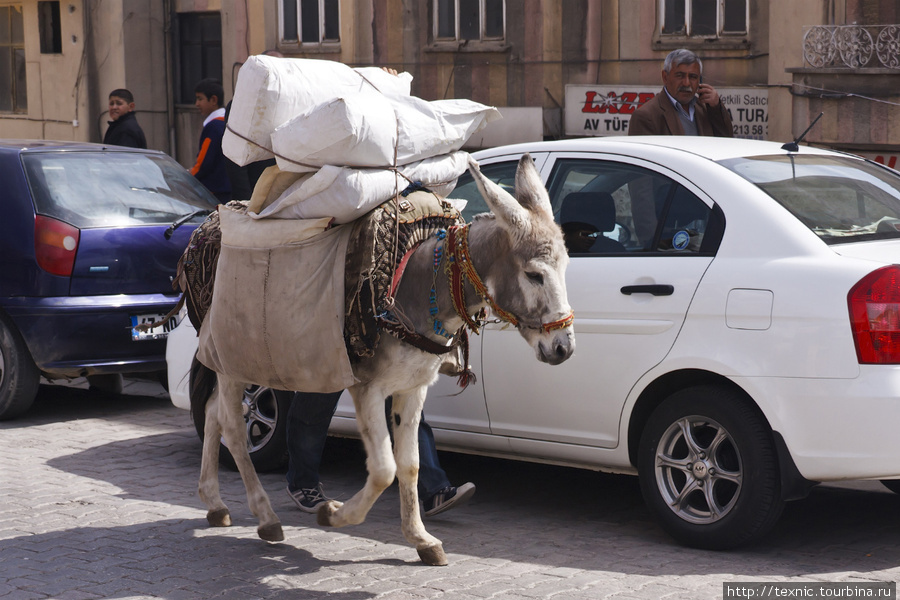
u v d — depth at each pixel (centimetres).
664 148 571
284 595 470
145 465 706
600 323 548
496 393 586
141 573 499
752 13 1439
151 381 1021
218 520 571
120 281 832
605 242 566
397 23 1747
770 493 504
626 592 467
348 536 558
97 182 858
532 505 620
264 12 1889
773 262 507
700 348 516
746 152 577
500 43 1662
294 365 478
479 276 456
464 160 522
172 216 870
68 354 815
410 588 477
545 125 1633
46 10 2166
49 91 2178
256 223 490
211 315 513
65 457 726
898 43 1237
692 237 537
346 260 466
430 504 580
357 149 464
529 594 466
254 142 481
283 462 681
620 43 1562
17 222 822
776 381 494
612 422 549
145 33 2059
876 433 473
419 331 470
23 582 486
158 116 2086
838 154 627
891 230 545
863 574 490
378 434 477
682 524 529
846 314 480
